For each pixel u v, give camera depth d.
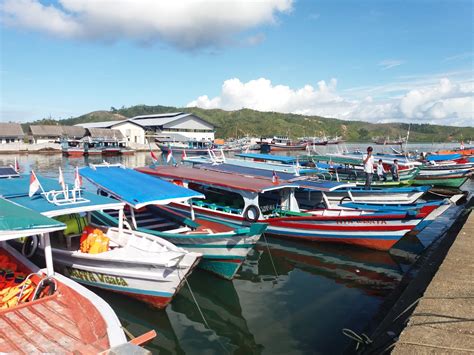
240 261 10.90
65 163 48.97
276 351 8.06
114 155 64.88
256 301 10.42
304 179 17.66
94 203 10.58
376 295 10.77
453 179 28.16
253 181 15.70
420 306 5.87
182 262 8.87
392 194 18.47
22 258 9.16
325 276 12.19
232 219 14.74
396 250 14.49
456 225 15.06
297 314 9.66
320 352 7.97
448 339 4.88
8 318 6.62
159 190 12.34
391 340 6.32
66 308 6.99
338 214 15.80
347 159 24.78
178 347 8.29
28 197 11.05
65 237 11.16
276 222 15.44
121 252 9.68
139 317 9.48
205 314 9.69
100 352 4.86
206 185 17.06
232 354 8.03
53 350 5.72
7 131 70.25
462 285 6.58
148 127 84.38
